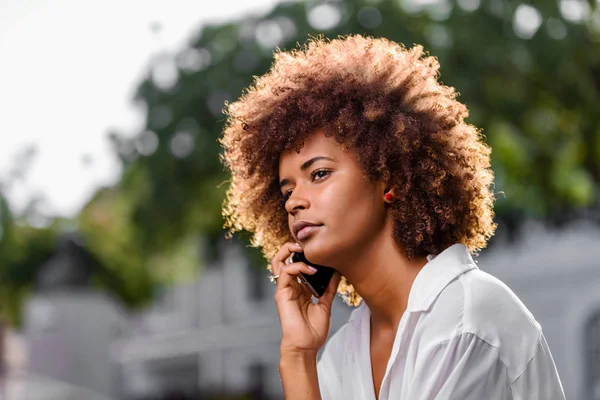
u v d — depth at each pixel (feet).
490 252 48.70
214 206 37.55
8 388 30.25
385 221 6.86
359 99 6.92
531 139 34.58
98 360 53.83
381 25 32.48
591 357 50.47
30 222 51.85
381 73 7.03
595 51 32.96
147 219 37.88
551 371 6.46
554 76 32.58
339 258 6.81
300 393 7.12
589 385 50.47
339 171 6.77
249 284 87.97
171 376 95.30
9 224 51.26
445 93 7.38
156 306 95.40
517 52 32.27
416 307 6.47
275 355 85.40
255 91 7.61
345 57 7.18
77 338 53.52
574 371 50.62
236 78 35.88
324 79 7.06
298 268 7.32
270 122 7.13
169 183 36.91
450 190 6.97
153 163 36.76
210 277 90.12
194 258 57.52
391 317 6.95
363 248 6.84
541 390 6.37
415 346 6.43
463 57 32.24
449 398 6.16
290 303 7.30
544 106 33.96
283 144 7.06
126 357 93.71
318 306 7.38
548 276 51.60
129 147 37.32
